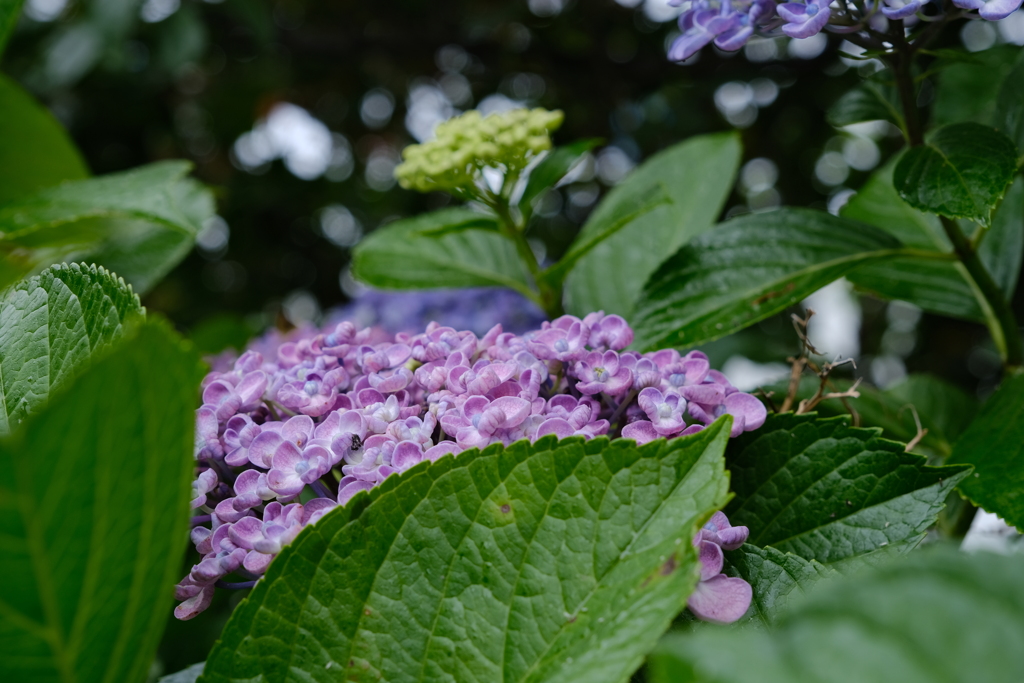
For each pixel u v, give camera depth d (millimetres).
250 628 523
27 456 462
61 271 570
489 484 528
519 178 701
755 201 1407
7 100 795
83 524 476
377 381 583
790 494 577
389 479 530
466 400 557
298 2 1556
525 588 518
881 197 755
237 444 570
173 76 1372
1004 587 444
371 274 766
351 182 1633
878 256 657
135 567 490
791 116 1385
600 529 517
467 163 694
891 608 444
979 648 426
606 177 1478
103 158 1510
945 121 749
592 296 746
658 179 771
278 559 525
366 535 528
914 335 1370
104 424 470
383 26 1561
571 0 1430
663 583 496
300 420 570
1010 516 584
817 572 542
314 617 524
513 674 512
